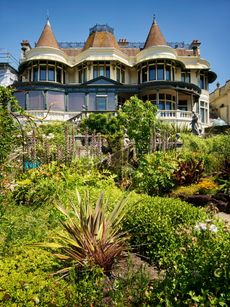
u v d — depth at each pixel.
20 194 6.88
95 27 33.62
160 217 4.60
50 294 3.03
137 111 17.66
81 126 19.86
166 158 9.72
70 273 3.30
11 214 5.69
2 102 6.72
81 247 3.77
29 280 3.24
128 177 9.85
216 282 2.73
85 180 8.15
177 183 9.06
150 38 32.56
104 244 3.82
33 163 8.65
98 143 11.62
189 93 30.83
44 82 28.48
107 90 28.98
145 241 4.45
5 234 4.57
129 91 29.53
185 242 3.86
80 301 3.01
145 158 9.51
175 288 2.87
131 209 4.94
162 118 26.41
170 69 31.39
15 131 6.85
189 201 7.96
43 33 32.25
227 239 3.62
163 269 3.86
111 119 19.39
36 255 3.88
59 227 4.91
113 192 7.43
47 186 6.94
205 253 3.20
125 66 33.12
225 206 7.47
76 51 36.06
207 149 13.54
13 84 29.14
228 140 13.65
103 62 31.45
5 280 3.22
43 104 28.50
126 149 11.52
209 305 2.52
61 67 31.77
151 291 3.05
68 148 9.51
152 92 30.64
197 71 34.19
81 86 29.00
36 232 4.71
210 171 11.01
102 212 4.10
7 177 7.02
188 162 10.11
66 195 6.79
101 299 3.08
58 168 8.39
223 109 38.78
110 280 3.53
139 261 4.20
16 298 2.95
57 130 10.90
